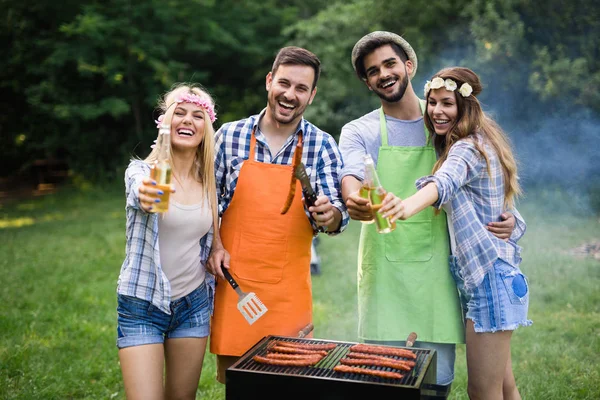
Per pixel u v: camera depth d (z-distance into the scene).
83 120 17.33
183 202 2.80
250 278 2.98
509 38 10.55
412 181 3.06
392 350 2.61
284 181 2.99
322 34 14.49
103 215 12.59
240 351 2.98
